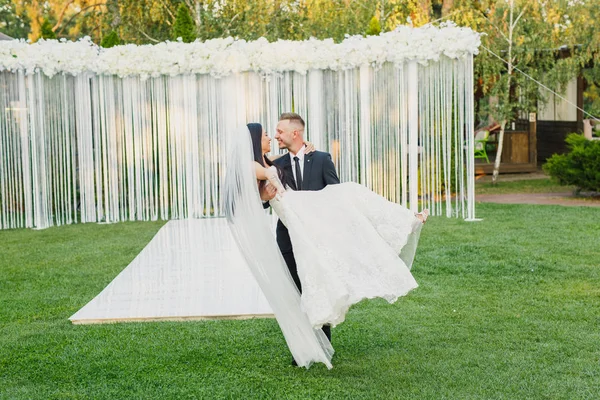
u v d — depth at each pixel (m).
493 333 5.26
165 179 11.14
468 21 14.99
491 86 14.99
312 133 10.66
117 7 17.50
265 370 4.62
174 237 9.61
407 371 4.55
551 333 5.23
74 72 10.55
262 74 10.66
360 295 4.27
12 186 10.78
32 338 5.38
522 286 6.61
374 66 10.41
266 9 15.84
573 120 19.03
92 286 7.03
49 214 10.81
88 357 4.92
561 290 6.43
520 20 14.40
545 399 4.05
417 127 10.52
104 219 11.38
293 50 10.34
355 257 4.39
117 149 11.11
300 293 4.60
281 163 4.89
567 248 8.20
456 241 8.80
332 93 10.65
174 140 11.04
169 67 10.58
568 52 16.50
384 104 10.55
